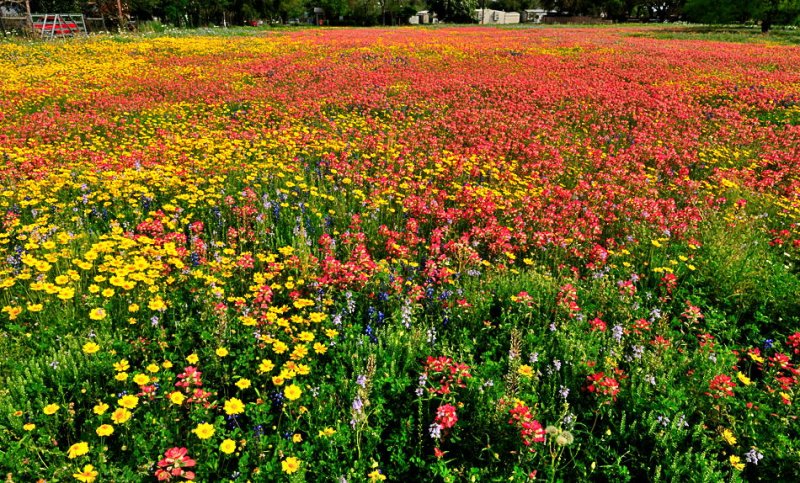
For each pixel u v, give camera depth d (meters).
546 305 5.15
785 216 7.63
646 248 6.59
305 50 30.09
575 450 3.61
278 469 3.22
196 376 3.61
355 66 23.20
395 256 6.22
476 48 31.66
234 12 81.44
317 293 5.09
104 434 3.09
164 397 3.73
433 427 3.35
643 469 3.46
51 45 29.20
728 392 3.79
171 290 5.18
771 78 20.38
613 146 11.65
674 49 32.06
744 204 7.28
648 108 14.87
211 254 6.05
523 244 6.57
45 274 5.05
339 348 4.50
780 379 4.00
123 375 3.63
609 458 3.56
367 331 4.62
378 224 7.20
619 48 32.25
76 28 41.84
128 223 6.64
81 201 7.19
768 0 46.59
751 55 28.92
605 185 8.69
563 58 27.05
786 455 3.40
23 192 7.04
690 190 8.61
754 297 5.43
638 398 3.86
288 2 85.75
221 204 7.35
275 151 10.30
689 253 6.44
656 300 5.59
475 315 5.02
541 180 9.01
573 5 118.00
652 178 9.23
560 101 15.78
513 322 4.99
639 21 106.81
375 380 3.96
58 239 5.66
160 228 6.16
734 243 6.36
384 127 12.52
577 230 6.72
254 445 3.37
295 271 5.60
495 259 6.29
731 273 5.70
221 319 4.35
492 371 4.21
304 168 9.01
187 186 7.61
